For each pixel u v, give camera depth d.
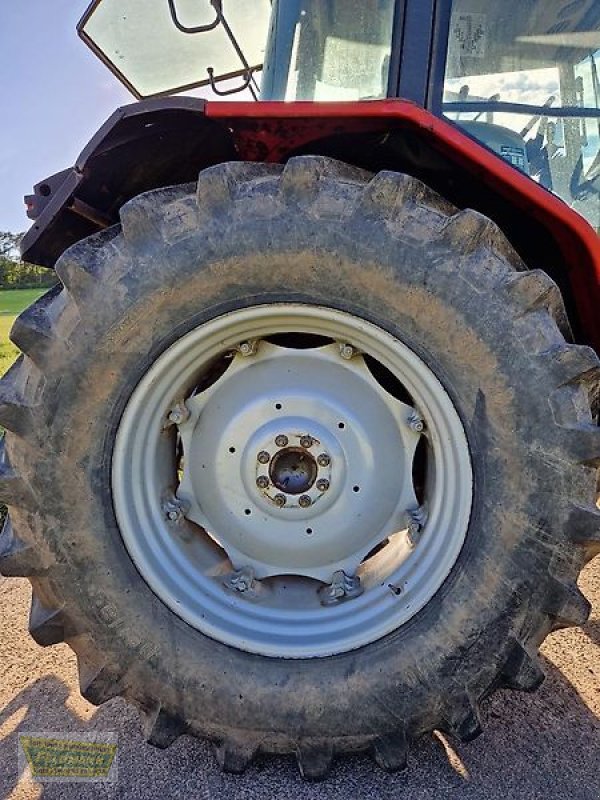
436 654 1.74
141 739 1.97
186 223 1.68
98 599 1.78
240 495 1.88
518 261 1.76
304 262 1.67
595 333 2.05
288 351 1.84
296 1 2.27
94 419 1.73
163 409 1.82
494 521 1.70
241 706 1.77
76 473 1.74
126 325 1.70
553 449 1.66
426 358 1.70
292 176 1.66
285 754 1.84
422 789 1.77
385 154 1.90
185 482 1.90
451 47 2.04
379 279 1.66
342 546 1.88
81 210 2.04
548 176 2.17
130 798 1.77
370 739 1.77
